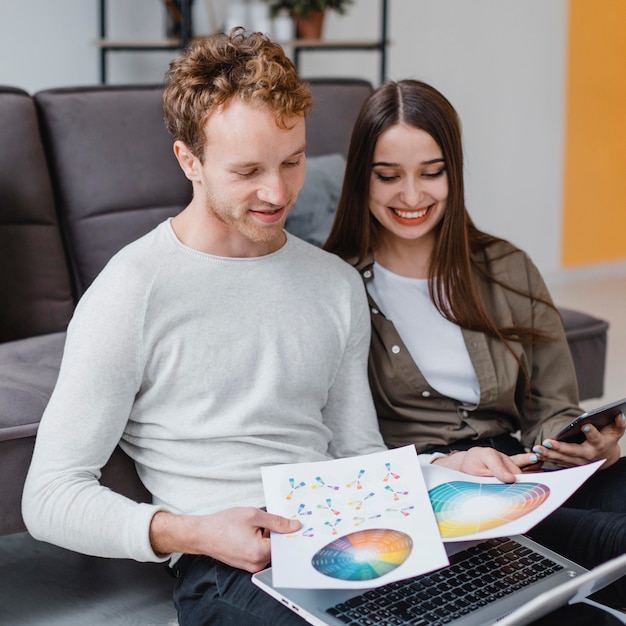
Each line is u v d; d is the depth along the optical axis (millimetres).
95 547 1318
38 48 3230
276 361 1439
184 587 1388
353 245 1725
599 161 4348
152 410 1428
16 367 1818
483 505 1325
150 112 2316
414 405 1686
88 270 2252
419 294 1714
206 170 1348
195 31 3428
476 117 4023
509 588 1282
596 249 4449
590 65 4219
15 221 2182
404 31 3832
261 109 1291
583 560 1460
